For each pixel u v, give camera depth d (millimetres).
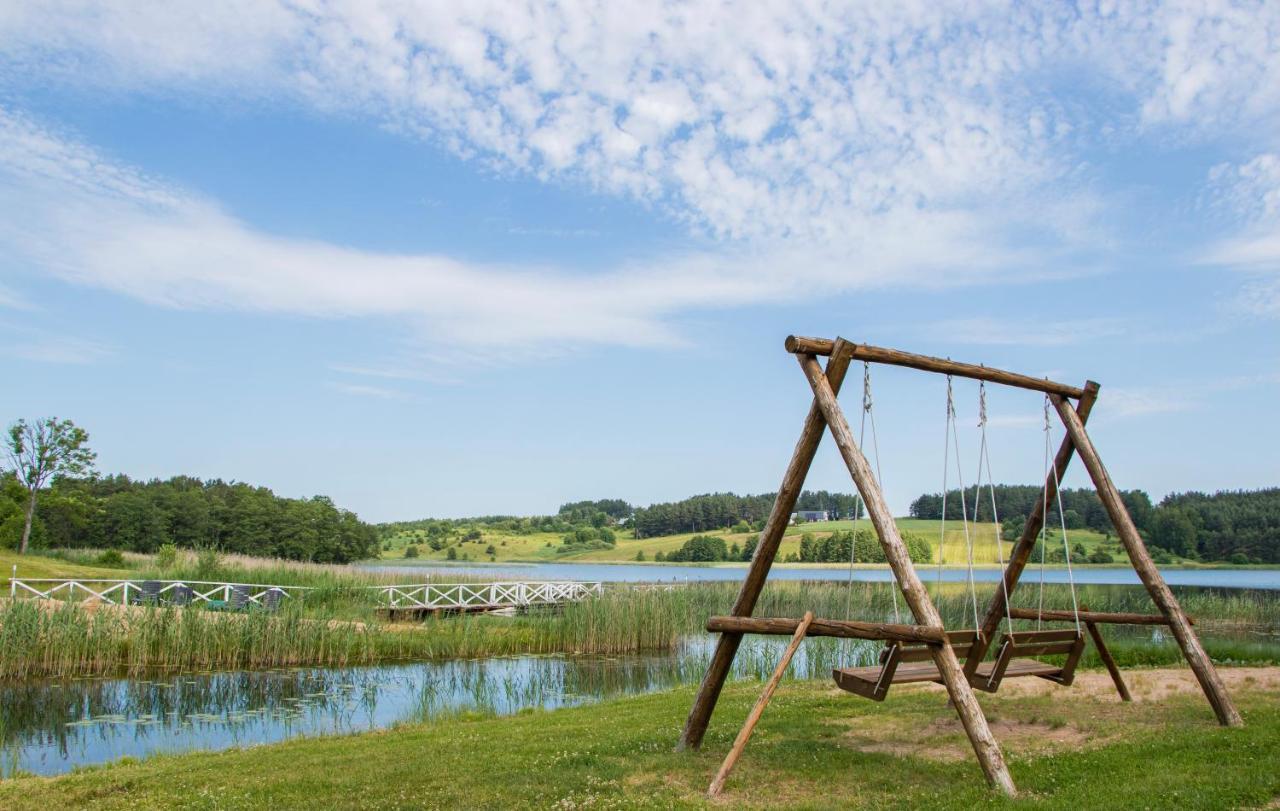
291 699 16203
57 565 36844
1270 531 73875
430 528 153000
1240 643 17875
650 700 12539
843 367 7324
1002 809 5617
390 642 22438
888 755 7633
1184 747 7191
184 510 79750
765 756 7680
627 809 6199
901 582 6625
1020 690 11156
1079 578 61844
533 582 36844
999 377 8602
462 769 7734
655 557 109688
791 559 79562
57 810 7000
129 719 14266
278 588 25625
